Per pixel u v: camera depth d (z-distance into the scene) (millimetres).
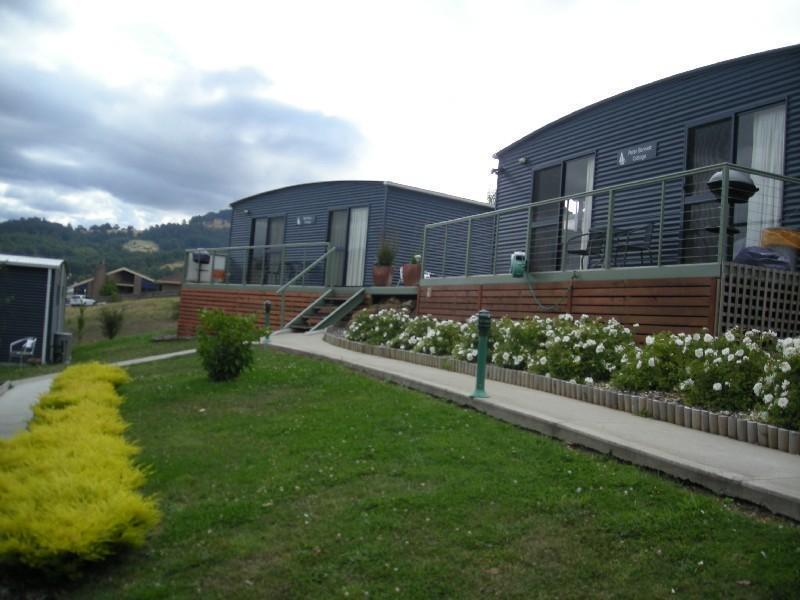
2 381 13164
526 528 4039
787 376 5883
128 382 10594
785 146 9836
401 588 3555
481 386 7164
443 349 10922
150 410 8266
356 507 4512
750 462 4871
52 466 5152
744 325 8469
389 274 17734
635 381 7461
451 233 20469
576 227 13312
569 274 10742
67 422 6961
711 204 10742
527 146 14867
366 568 3762
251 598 3619
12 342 18984
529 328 9289
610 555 3693
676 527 3885
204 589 3736
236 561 3990
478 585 3529
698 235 10812
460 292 13484
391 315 12977
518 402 6926
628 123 12406
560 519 4113
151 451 6344
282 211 22297
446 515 4273
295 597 3588
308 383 8945
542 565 3650
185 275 23047
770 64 10180
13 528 4027
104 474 4992
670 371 7320
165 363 13125
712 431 6055
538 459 5199
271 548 4098
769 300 8656
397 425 6375
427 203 20172
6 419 9031
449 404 7145
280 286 19359
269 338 14312
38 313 19188
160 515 4613
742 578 3365
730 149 10641
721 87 10852
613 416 6527
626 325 9586
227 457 5988
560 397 7676
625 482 4586
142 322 38875
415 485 4828
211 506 4812
